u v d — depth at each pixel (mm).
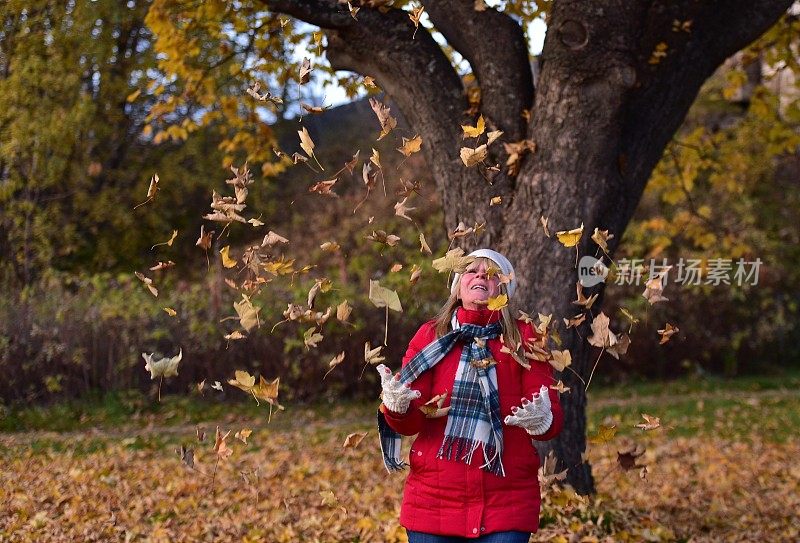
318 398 12289
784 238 17719
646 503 6270
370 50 5504
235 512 6191
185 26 7504
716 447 9539
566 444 5301
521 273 5117
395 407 3117
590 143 5102
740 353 15102
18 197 16781
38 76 15336
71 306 11734
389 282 12969
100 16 16281
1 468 7801
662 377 14523
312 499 6539
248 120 8102
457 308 3490
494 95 5398
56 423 10555
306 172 22047
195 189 20547
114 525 5746
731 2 5473
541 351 3240
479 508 3168
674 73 5340
